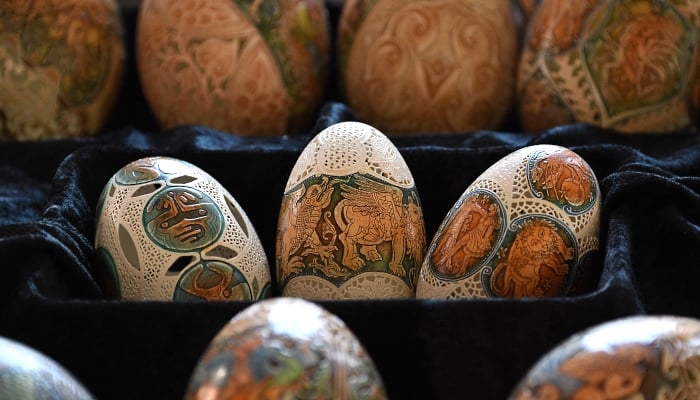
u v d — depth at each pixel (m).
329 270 0.63
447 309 0.59
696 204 0.65
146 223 0.63
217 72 0.78
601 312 0.59
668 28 0.75
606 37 0.75
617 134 0.75
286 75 0.79
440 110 0.79
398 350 0.59
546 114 0.78
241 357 0.53
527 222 0.62
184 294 0.63
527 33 0.80
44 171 0.76
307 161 0.65
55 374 0.54
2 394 0.52
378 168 0.64
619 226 0.63
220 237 0.64
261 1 0.78
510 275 0.62
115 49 0.81
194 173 0.65
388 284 0.64
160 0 0.79
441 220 0.71
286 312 0.54
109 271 0.64
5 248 0.62
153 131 0.87
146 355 0.59
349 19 0.81
